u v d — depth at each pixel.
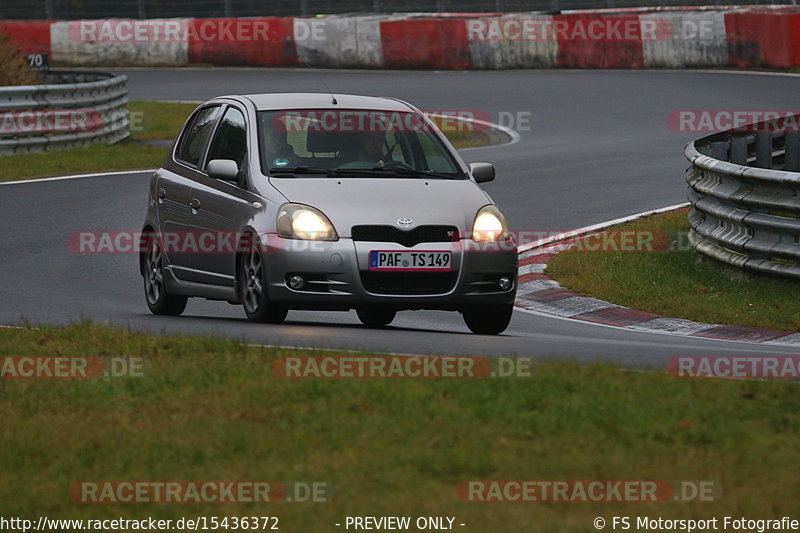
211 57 137.38
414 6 147.38
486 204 34.62
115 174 75.00
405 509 17.27
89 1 161.25
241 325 33.84
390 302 32.84
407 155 36.31
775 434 20.55
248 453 19.84
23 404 23.31
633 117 93.25
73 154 82.81
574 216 58.31
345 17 136.00
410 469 18.88
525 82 113.62
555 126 91.88
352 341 30.19
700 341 36.25
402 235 33.00
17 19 161.50
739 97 97.50
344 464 19.06
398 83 116.75
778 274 43.75
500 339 32.66
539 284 46.12
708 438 20.22
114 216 60.84
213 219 36.41
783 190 43.94
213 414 22.17
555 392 23.06
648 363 26.58
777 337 38.50
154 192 40.41
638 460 19.14
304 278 32.94
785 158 64.19
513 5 142.75
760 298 43.06
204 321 35.97
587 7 138.00
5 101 82.06
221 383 24.28
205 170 37.72
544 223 56.88
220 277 36.31
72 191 68.19
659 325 40.44
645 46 118.00
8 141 81.62
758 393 23.22
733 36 113.75
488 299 33.91
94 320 35.91
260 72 130.38
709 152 56.44
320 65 132.62
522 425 20.92
